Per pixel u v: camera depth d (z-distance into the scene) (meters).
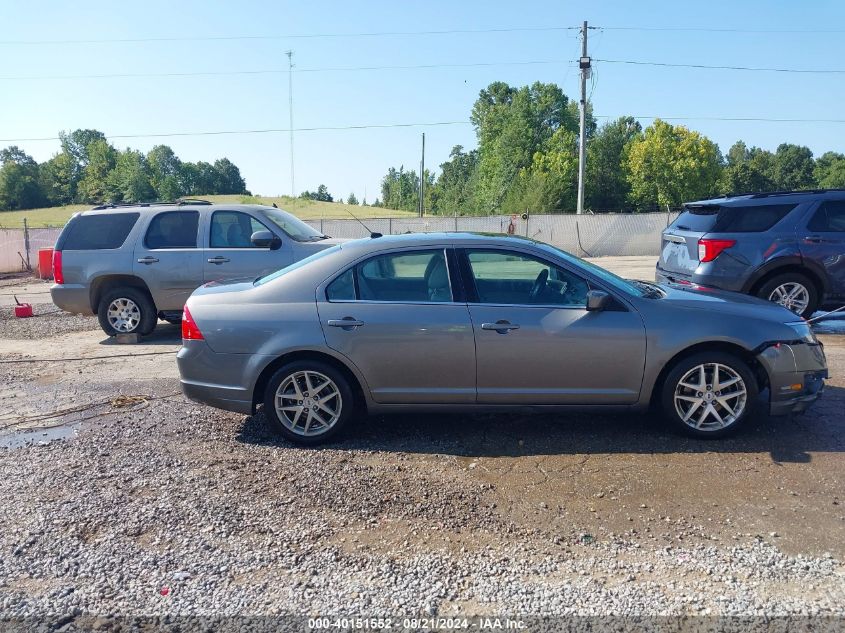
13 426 5.73
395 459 4.86
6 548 3.68
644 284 5.86
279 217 9.82
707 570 3.41
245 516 4.00
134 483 4.47
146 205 9.72
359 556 3.57
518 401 5.10
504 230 28.97
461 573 3.41
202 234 9.38
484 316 5.03
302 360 5.15
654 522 3.90
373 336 5.05
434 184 105.94
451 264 5.18
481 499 4.21
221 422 5.73
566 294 5.14
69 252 9.40
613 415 5.75
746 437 5.15
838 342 8.36
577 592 3.24
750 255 8.71
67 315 12.03
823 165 104.75
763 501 4.12
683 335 4.95
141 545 3.70
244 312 5.19
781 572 3.38
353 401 5.18
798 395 5.04
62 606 3.18
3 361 8.35
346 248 5.37
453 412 5.20
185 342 5.32
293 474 4.59
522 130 59.19
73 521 3.96
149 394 6.65
